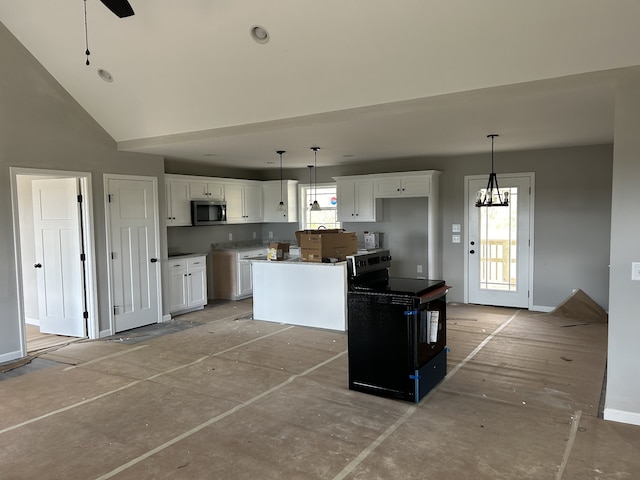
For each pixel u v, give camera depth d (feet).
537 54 10.36
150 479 8.38
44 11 13.30
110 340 17.63
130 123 17.33
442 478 8.30
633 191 10.01
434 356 12.55
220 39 12.10
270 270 19.97
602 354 15.02
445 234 23.52
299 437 9.86
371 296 11.91
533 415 10.77
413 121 14.14
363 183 24.49
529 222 21.38
